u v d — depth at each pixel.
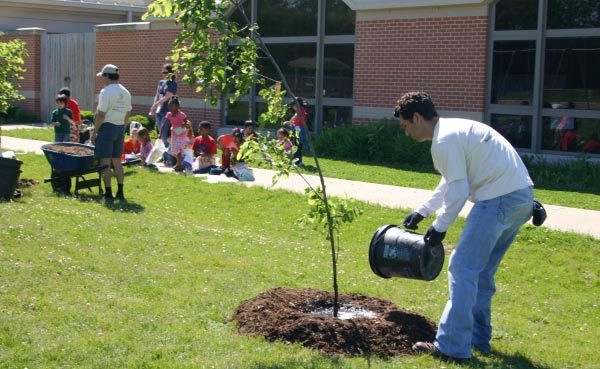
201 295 7.02
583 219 11.26
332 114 20.22
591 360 6.05
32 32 28.03
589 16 15.72
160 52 23.56
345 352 5.71
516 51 16.62
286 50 21.00
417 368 5.41
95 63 26.16
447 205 5.49
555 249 9.75
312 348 5.74
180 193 13.25
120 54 24.94
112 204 11.85
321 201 6.61
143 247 8.83
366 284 7.95
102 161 12.41
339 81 19.98
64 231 9.24
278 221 11.30
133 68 24.50
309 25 20.44
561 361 5.96
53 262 7.77
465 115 17.23
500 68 16.84
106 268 7.76
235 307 6.68
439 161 5.55
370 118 18.91
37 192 12.49
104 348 5.57
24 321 6.04
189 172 15.27
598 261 9.31
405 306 7.25
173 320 6.30
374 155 17.56
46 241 8.65
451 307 5.61
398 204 12.13
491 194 5.57
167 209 11.86
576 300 8.02
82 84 26.80
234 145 14.64
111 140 12.31
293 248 9.60
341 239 10.27
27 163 16.05
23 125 26.02
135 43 24.38
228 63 6.47
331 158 17.92
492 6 16.80
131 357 5.41
